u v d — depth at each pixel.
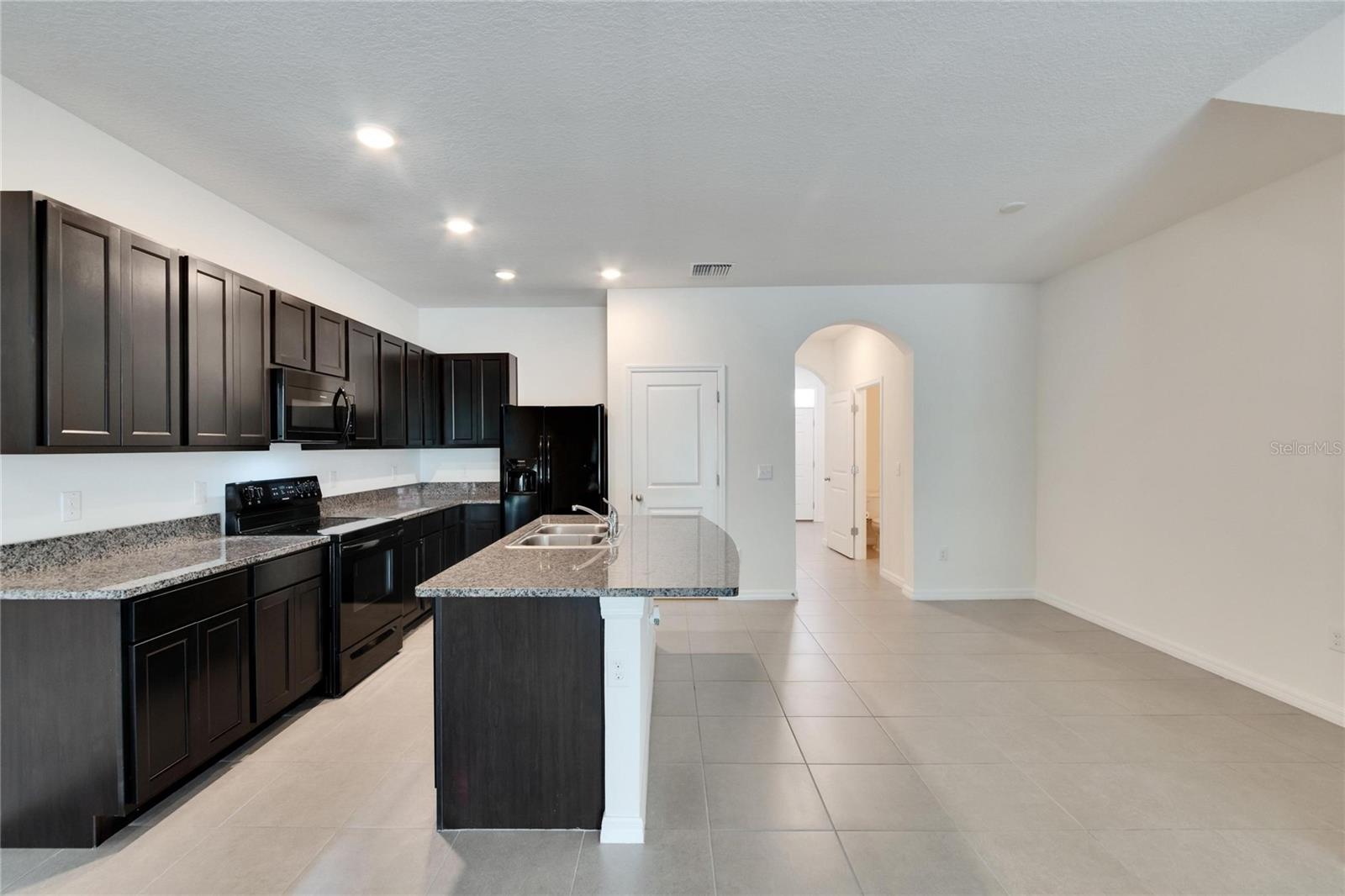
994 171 2.71
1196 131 2.35
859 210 3.15
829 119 2.27
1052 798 2.11
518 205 3.05
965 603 4.59
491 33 1.77
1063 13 1.71
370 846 1.87
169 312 2.34
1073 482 4.27
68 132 2.18
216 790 2.16
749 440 4.78
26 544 2.08
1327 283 2.62
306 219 3.22
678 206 3.09
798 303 4.74
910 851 1.84
